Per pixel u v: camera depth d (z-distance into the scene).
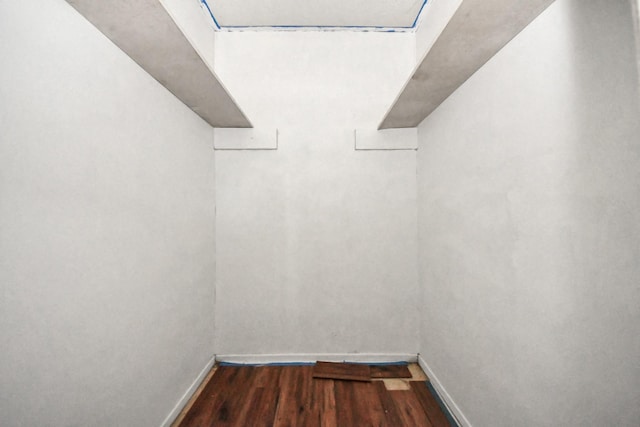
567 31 0.97
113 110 1.27
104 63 1.21
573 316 0.94
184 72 1.54
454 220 1.80
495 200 1.37
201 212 2.20
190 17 2.08
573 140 0.94
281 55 2.49
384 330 2.46
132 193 1.40
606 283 0.84
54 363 0.97
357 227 2.47
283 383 2.15
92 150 1.14
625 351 0.79
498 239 1.35
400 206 2.47
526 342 1.16
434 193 2.11
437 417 1.79
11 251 0.84
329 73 2.49
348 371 2.28
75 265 1.06
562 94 0.99
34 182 0.91
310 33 2.50
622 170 0.80
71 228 1.04
